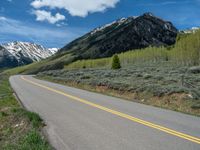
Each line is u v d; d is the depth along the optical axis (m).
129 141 9.29
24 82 45.00
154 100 21.98
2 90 31.72
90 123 12.39
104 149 8.41
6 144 9.70
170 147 8.56
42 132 10.70
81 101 20.70
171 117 14.12
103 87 31.19
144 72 48.56
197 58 93.12
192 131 10.86
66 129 11.21
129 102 20.39
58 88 32.97
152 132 10.61
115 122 12.59
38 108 17.25
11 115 14.55
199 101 19.30
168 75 38.94
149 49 143.25
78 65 172.00
